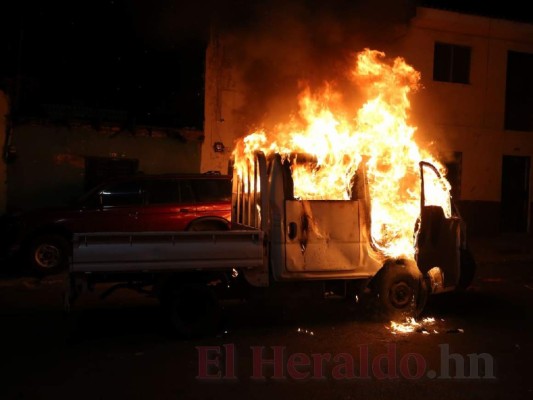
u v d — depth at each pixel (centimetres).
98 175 1292
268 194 620
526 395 448
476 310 736
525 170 1608
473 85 1520
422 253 651
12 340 592
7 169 1216
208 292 598
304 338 600
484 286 909
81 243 546
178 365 512
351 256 630
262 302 713
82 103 1422
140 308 736
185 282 593
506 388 461
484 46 1525
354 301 666
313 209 621
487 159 1545
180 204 1022
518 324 664
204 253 580
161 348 562
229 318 680
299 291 633
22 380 473
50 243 966
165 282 589
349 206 632
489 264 1152
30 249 957
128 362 520
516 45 1555
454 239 673
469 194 1530
